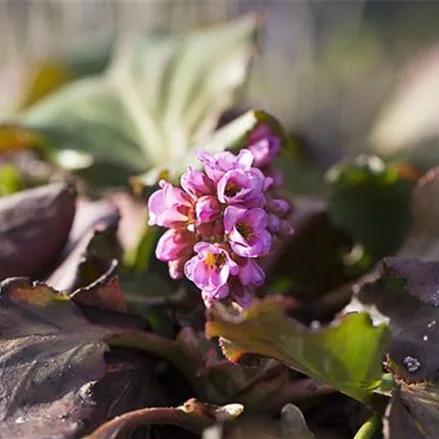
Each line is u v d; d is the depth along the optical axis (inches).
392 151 40.2
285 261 26.7
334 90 55.2
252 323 19.4
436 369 20.7
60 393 19.8
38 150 30.0
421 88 44.3
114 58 37.7
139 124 29.4
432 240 24.8
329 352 19.7
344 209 27.3
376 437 20.8
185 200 20.5
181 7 49.0
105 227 23.9
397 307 21.6
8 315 20.6
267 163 23.5
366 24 65.3
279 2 53.9
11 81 44.5
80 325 21.0
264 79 52.9
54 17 48.8
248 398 21.2
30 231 23.4
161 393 21.5
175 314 23.1
